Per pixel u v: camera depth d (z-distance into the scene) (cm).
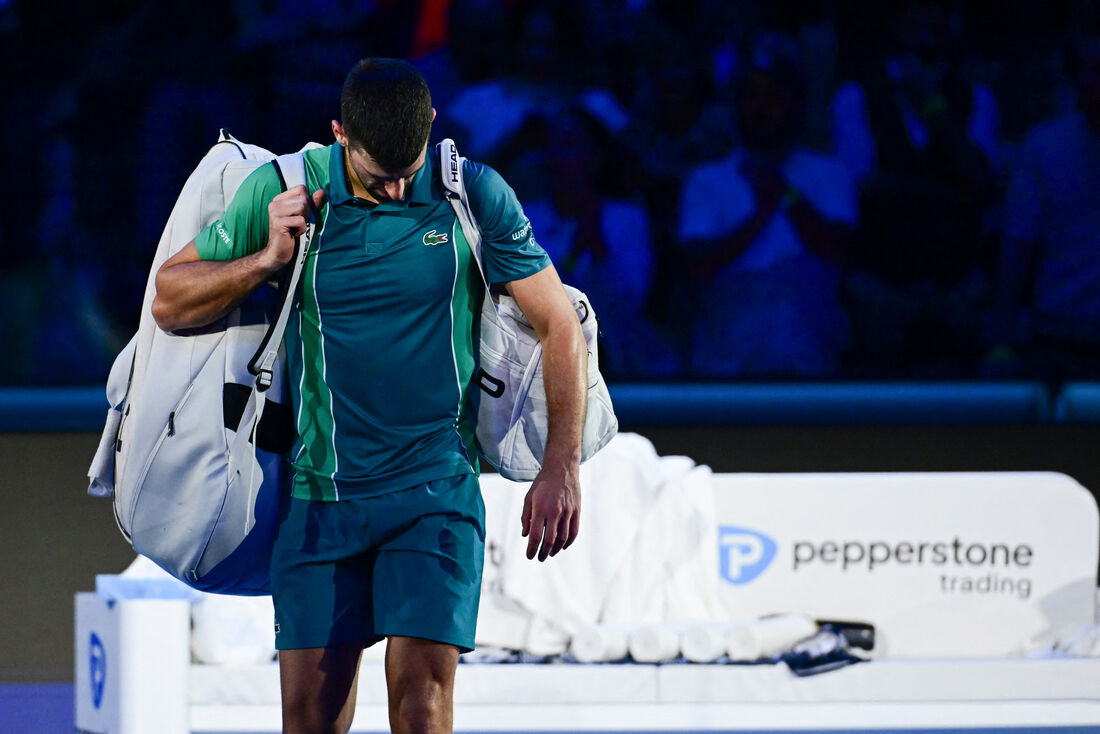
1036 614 1614
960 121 2411
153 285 877
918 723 1456
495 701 1441
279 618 850
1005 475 1636
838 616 1603
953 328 2398
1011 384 2305
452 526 844
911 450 2262
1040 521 1623
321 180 830
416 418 845
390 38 2447
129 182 2409
